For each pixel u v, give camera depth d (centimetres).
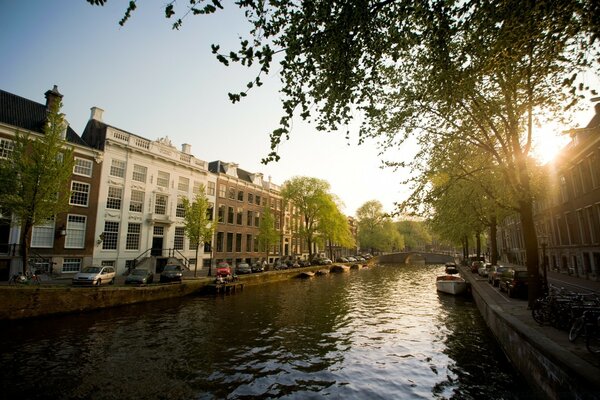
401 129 1168
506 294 1711
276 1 494
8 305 1315
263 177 4897
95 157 2516
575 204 2369
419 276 4156
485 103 1102
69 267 2292
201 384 838
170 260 2844
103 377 862
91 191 2467
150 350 1077
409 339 1253
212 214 3591
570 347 680
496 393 774
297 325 1459
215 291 2288
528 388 771
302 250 5609
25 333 1213
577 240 2375
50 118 1741
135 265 2686
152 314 1619
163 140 3216
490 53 614
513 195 1211
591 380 472
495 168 1196
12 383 811
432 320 1587
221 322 1486
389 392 806
